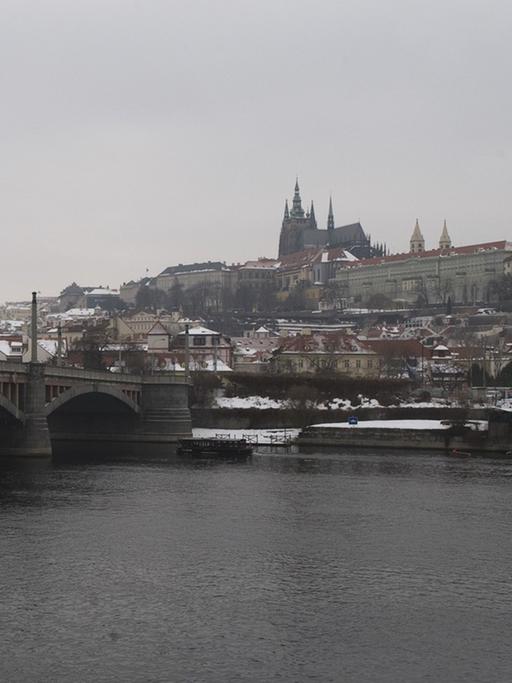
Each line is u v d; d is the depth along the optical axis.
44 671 66.81
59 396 165.62
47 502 120.62
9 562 91.44
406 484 138.25
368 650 71.31
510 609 80.12
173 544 99.31
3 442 160.75
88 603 80.00
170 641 72.25
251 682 65.81
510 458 173.62
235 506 120.06
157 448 188.12
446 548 98.81
